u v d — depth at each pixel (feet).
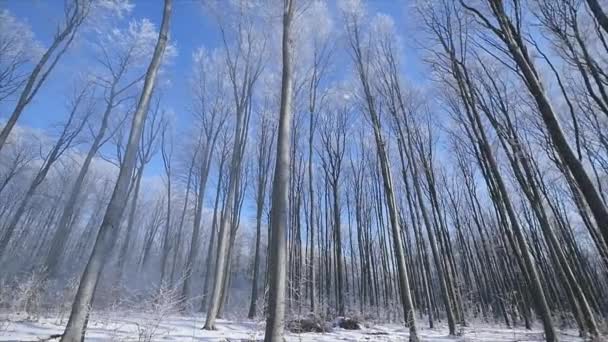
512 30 25.86
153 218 117.08
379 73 43.11
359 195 83.61
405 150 45.21
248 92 41.96
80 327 16.06
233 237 57.11
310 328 31.35
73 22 44.98
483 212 92.63
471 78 36.83
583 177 18.49
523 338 33.71
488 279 94.99
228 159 69.15
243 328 32.30
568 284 34.09
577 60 32.07
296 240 61.67
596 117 41.78
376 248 107.96
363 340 27.66
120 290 36.17
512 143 35.40
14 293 24.71
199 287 75.82
